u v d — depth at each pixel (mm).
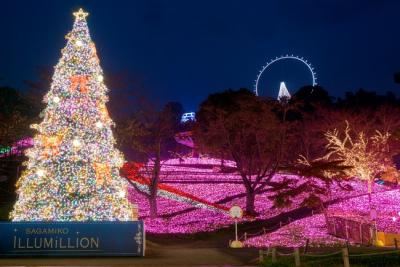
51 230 17078
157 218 37438
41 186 19391
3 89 36875
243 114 40312
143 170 45312
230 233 33531
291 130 50062
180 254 19703
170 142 47250
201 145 43594
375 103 61594
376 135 43875
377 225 29250
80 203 19547
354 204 39312
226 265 16734
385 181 49812
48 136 19703
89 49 20656
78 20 20844
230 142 41438
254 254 20500
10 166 36188
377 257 17719
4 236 16922
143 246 17453
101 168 20031
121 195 20500
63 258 16891
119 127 35094
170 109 39250
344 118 46531
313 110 60438
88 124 20062
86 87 20266
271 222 36281
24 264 15648
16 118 34594
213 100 49281
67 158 19672
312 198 30359
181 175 53750
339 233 29922
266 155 40656
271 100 43812
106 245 17250
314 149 52188
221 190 47344
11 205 31000
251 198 39094
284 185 31047
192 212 39562
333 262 16672
